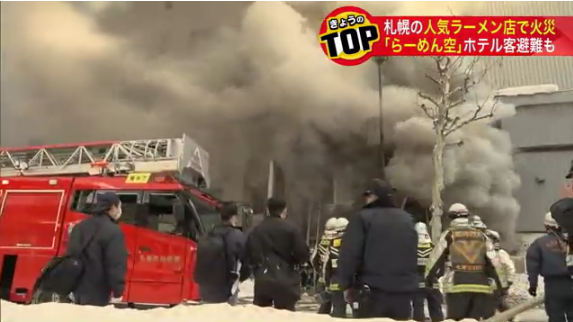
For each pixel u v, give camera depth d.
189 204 6.31
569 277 3.79
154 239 6.20
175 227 6.20
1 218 6.48
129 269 6.12
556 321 3.83
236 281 3.91
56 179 6.59
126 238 6.21
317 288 5.91
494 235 4.05
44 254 6.32
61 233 6.36
